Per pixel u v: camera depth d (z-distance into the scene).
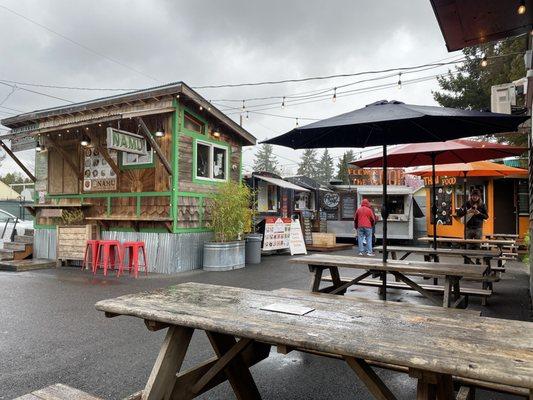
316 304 2.83
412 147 6.86
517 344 1.96
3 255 11.41
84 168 11.42
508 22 4.74
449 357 1.76
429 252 7.00
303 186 18.59
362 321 2.39
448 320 2.42
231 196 10.70
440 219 17.77
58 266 10.75
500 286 8.33
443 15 4.60
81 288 7.77
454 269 4.80
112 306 2.74
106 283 8.31
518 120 4.18
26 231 13.12
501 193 15.45
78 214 11.34
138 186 10.39
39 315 5.80
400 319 2.44
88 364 3.97
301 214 17.36
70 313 5.91
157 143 10.09
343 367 3.97
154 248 9.98
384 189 5.23
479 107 19.27
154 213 10.09
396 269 4.94
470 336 2.09
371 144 5.52
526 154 13.60
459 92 20.03
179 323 2.42
